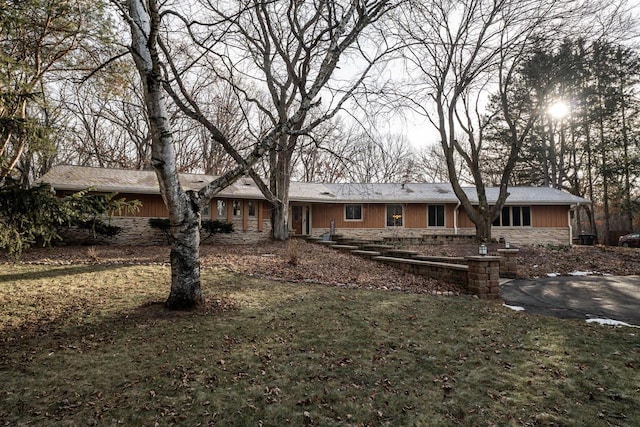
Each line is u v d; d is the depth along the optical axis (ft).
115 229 45.73
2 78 19.02
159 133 17.88
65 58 33.91
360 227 69.26
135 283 24.93
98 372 12.25
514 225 67.00
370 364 13.42
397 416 10.08
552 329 17.69
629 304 23.95
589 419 9.81
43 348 14.03
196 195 19.57
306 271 31.68
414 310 20.76
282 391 11.36
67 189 43.86
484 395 11.18
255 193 58.03
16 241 16.98
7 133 18.97
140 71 17.88
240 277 28.17
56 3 26.71
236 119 61.77
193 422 9.70
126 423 9.57
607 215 95.25
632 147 87.20
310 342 15.43
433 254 44.34
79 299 20.72
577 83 83.25
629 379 12.10
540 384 11.82
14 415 9.78
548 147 95.91
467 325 18.20
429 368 13.12
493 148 101.60
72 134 67.10
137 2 18.66
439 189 73.82
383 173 111.65
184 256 19.16
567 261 44.57
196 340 15.20
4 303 19.51
